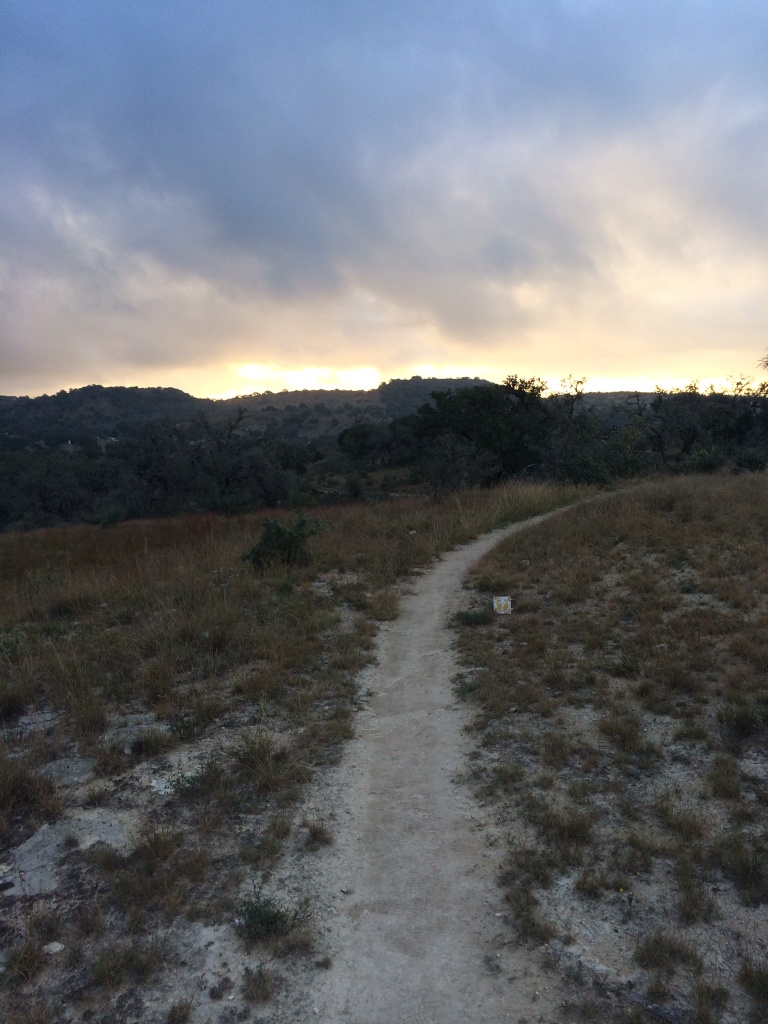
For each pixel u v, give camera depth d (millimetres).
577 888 3959
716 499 14297
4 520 43812
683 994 3252
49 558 16047
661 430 37469
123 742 5656
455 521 15750
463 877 4133
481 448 41125
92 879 4141
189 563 12234
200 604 9156
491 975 3443
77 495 43531
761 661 6516
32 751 5527
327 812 4797
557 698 6254
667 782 4883
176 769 5293
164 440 40969
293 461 50188
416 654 7816
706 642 7113
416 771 5309
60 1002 3326
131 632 8266
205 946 3639
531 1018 3199
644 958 3451
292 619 8828
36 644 8133
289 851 4387
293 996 3355
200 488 38969
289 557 11773
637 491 17641
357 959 3576
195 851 4344
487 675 6859
